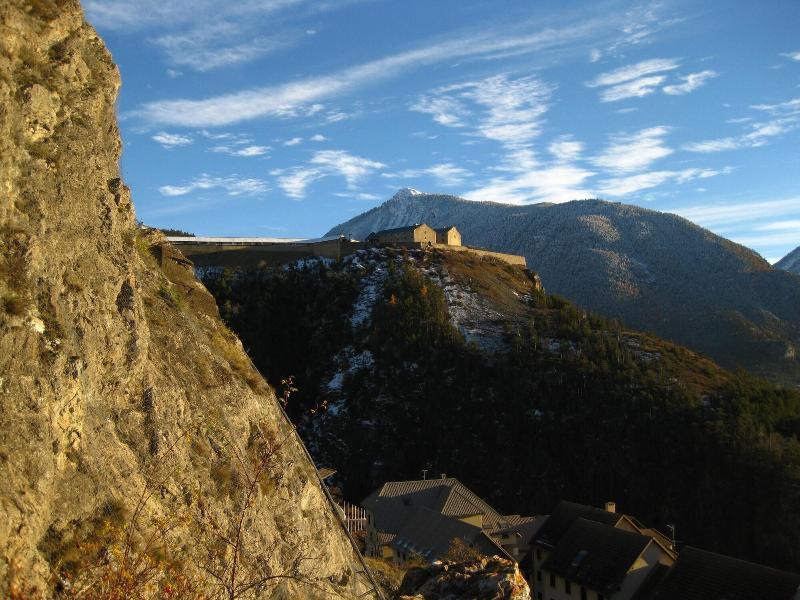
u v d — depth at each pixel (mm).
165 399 13406
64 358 10438
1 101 10781
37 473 9477
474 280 151375
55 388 10141
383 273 145375
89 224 12492
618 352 119375
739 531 80812
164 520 11305
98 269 12273
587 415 105000
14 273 10250
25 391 9641
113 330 12156
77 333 11125
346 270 147000
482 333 129250
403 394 116062
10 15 11672
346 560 19578
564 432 104375
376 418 113250
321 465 107188
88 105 13258
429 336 124500
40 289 10641
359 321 132750
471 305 140250
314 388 124000
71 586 9289
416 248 160750
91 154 13070
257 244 155375
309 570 16453
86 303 11578
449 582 18641
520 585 18031
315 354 130125
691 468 91125
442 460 105125
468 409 111500
